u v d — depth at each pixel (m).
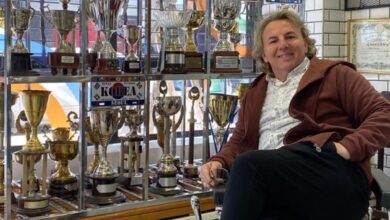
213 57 2.94
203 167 2.02
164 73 2.73
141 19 2.98
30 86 2.84
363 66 3.68
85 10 2.48
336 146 1.63
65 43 2.49
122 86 2.60
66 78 2.43
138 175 2.95
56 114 3.18
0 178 2.54
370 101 1.75
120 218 2.62
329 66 1.89
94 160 2.86
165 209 2.76
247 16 3.27
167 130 2.93
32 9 2.44
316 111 1.85
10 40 2.27
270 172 1.55
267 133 2.01
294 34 1.98
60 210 2.51
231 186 1.57
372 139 1.63
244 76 3.01
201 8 3.41
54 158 2.69
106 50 2.58
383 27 3.52
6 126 2.28
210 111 3.07
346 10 3.77
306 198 1.59
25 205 2.44
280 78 2.04
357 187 1.66
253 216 1.56
